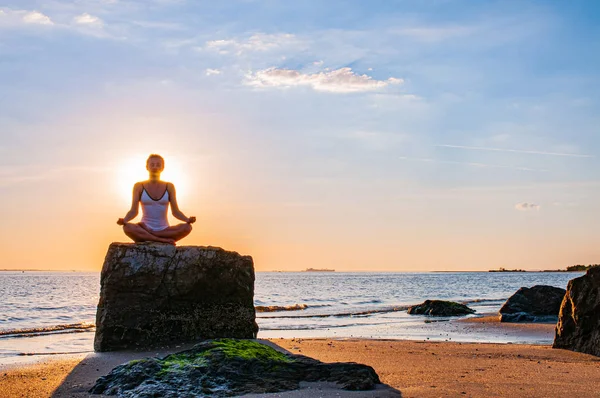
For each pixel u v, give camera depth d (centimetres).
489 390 910
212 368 881
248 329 1440
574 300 1510
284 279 13138
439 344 1638
